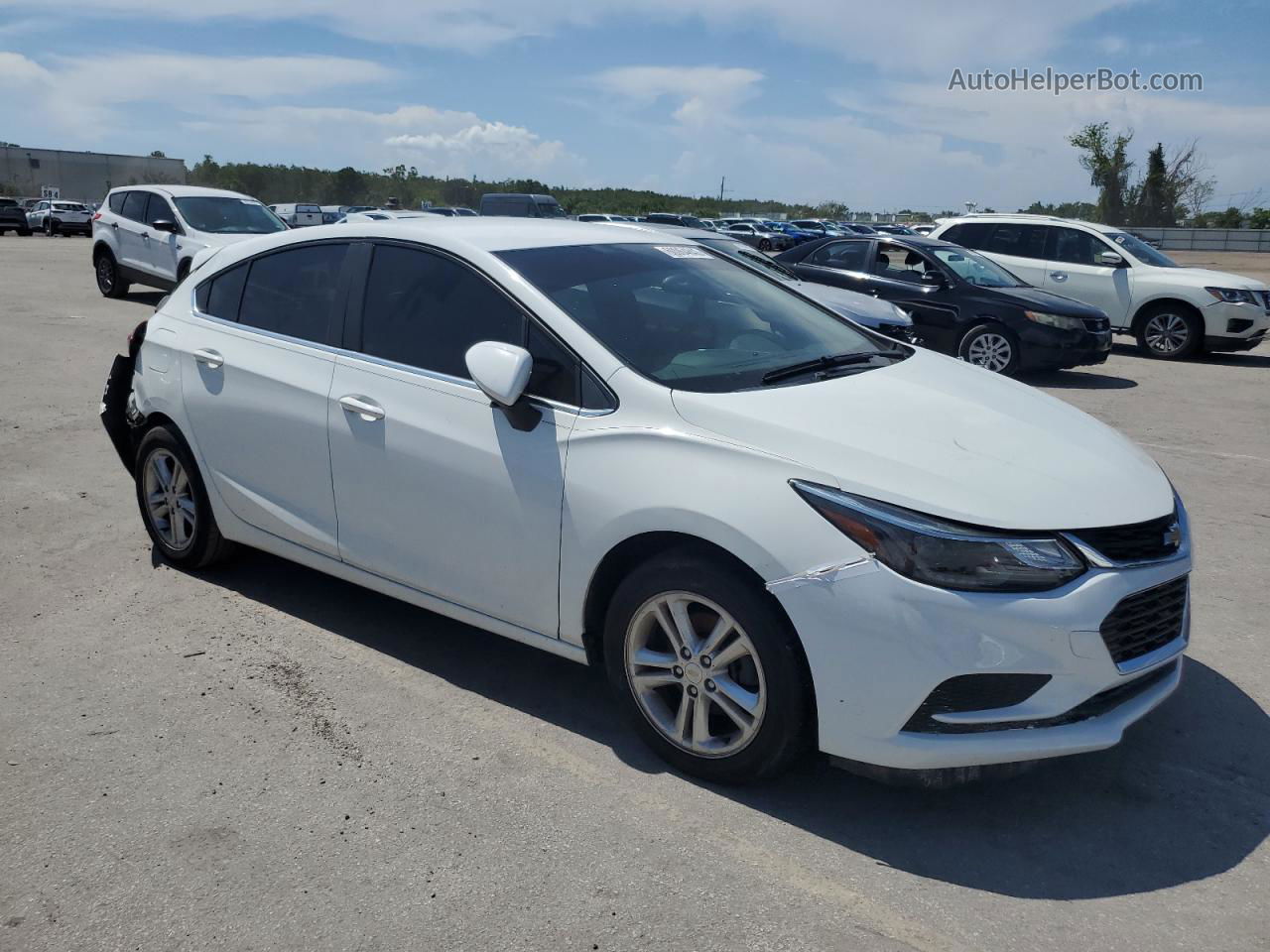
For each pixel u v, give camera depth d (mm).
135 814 3053
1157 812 3117
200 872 2801
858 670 2838
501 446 3475
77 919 2615
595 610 3418
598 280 3793
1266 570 5234
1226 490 6816
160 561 5082
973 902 2695
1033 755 2812
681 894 2715
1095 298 14031
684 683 3217
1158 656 3023
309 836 2955
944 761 2816
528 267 3719
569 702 3770
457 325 3727
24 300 15602
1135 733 3594
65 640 4211
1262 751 3480
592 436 3287
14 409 8289
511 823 3020
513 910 2650
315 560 4223
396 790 3184
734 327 3865
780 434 3072
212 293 4676
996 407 3574
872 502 2859
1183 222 50094
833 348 3998
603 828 2998
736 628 3037
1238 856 2908
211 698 3752
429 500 3688
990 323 11344
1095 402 10297
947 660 2760
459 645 4242
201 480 4668
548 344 3486
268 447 4234
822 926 2598
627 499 3166
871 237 12391
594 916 2627
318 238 4297
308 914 2635
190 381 4535
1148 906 2686
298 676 3936
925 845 2939
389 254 4012
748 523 2939
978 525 2799
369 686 3867
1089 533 2885
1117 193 50719
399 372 3809
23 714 3621
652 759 3383
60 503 5949
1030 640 2760
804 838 2965
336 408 3934
